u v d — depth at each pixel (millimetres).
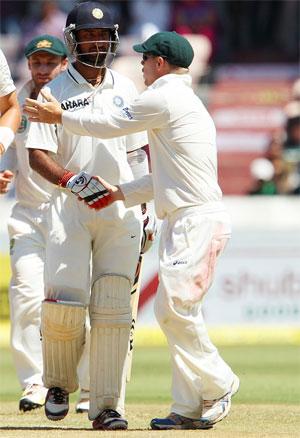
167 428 22141
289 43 76812
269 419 24703
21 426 23625
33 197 28156
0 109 22656
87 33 22406
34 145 22672
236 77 74250
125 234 22703
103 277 22594
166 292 21891
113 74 23250
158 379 37500
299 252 55156
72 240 22469
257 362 43812
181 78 22406
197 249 21875
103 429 22266
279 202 61531
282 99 72250
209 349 22156
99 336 22516
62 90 22859
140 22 75062
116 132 21828
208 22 75938
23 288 27938
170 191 21984
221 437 20656
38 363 27938
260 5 76812
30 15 77938
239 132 71062
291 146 66750
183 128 21891
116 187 22141
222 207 22312
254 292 55125
